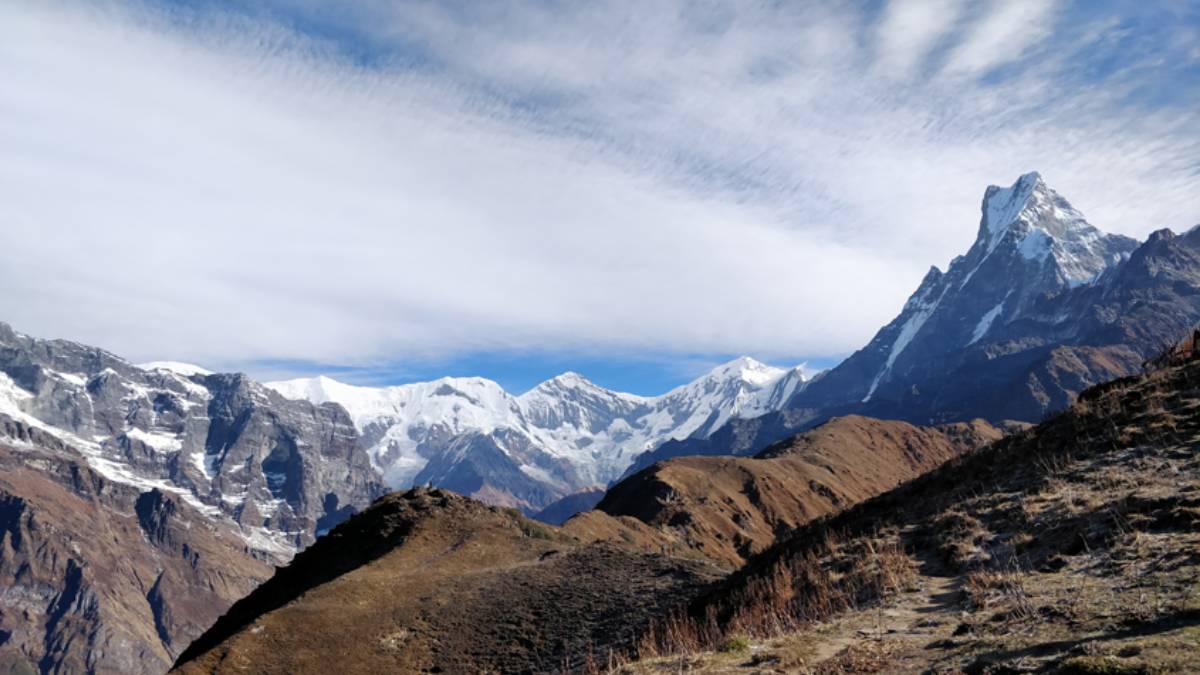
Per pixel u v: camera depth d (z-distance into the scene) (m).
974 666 13.97
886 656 16.02
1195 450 23.84
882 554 26.16
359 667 45.97
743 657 18.19
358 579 61.06
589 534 98.62
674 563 57.53
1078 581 17.77
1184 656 11.52
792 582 27.52
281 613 53.03
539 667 40.66
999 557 22.27
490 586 58.12
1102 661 11.97
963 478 32.16
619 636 39.91
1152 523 19.77
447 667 44.94
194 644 71.62
